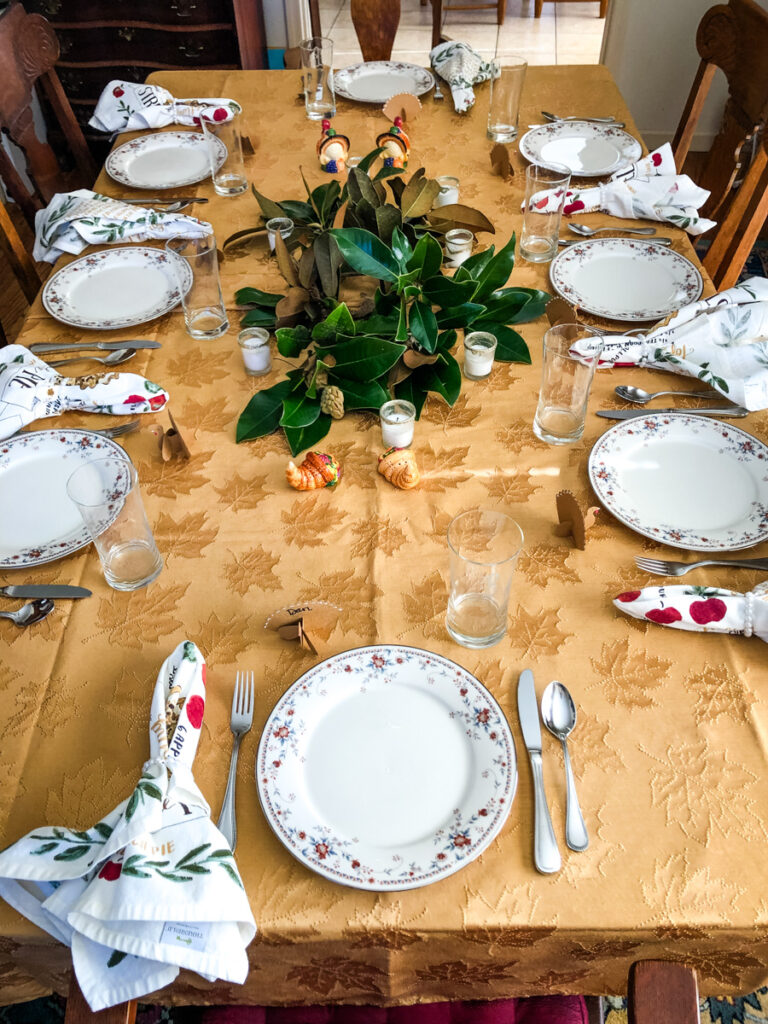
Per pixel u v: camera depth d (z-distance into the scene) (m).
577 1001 0.93
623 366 1.23
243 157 1.78
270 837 0.74
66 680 0.87
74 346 1.30
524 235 1.46
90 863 0.69
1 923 0.70
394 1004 0.83
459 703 0.81
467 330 1.28
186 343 1.32
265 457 1.13
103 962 0.66
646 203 1.53
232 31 2.92
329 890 0.70
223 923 0.65
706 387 1.20
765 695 0.84
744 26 1.66
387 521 1.03
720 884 0.70
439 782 0.76
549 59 4.15
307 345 1.22
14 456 1.11
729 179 1.76
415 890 0.70
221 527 1.03
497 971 0.77
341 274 1.33
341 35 4.53
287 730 0.79
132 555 0.99
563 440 1.13
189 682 0.82
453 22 4.52
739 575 0.95
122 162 1.77
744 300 1.26
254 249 1.52
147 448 1.14
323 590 0.95
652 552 0.98
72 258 1.52
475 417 1.18
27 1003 1.30
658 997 0.66
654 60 3.11
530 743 0.79
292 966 0.75
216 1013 0.92
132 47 2.99
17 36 1.74
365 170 1.45
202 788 0.78
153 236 1.53
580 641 0.89
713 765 0.78
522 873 0.71
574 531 0.98
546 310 1.32
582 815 0.75
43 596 0.95
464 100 1.87
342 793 0.75
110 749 0.81
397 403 1.11
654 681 0.85
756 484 1.03
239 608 0.94
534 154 1.72
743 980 0.76
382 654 0.84
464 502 1.05
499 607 0.90
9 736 0.82
